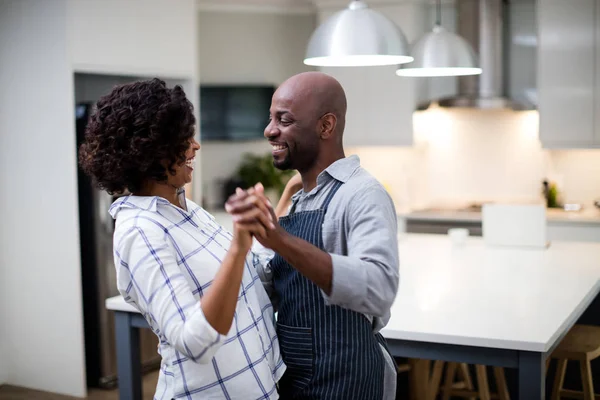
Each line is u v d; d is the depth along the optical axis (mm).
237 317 1598
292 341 1703
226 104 6555
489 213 4309
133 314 2896
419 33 6160
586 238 5305
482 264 3736
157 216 1556
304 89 1638
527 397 2314
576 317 2785
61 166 4223
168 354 1597
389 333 2457
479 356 2375
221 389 1572
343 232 1613
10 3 4324
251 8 6648
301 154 1663
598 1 5332
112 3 4371
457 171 6383
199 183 5160
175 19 4832
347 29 2994
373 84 6117
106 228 4441
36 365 4512
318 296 1676
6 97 4422
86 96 4820
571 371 3891
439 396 3957
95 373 4516
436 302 2893
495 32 5848
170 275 1474
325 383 1663
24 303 4512
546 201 5973
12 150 4434
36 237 4406
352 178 1643
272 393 1626
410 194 6484
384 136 6121
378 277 1456
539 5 5480
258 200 1352
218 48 6645
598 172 5883
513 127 6176
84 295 4488
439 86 6363
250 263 1739
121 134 1513
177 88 1586
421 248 4320
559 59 5469
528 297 2955
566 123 5492
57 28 4133
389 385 1869
